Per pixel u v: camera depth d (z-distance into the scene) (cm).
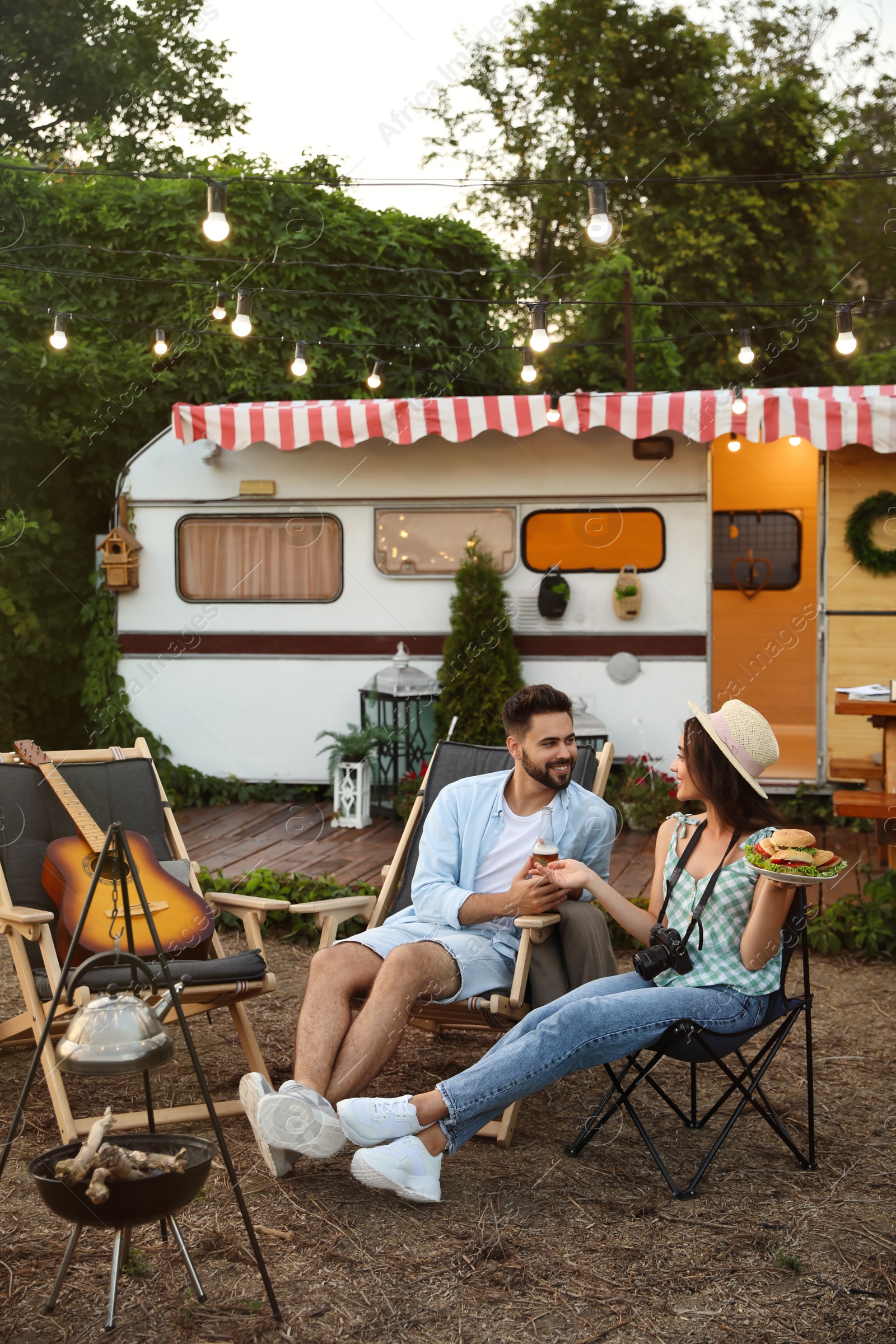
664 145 1513
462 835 344
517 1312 236
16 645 845
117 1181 204
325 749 767
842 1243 263
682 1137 322
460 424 718
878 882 519
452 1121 274
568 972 322
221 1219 274
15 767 382
